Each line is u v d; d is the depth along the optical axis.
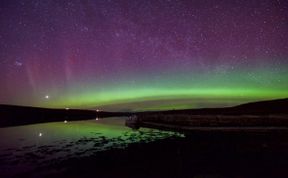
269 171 11.91
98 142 20.48
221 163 13.48
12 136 24.48
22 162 14.27
